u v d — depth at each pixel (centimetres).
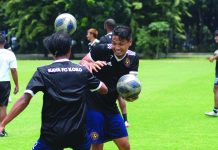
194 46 12775
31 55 10669
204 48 12269
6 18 10850
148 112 2700
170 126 2289
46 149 1076
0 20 11069
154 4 9769
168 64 7075
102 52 1324
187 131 2170
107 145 1908
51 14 9444
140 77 4809
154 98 3275
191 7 11912
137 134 2100
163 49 10050
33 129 2233
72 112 1076
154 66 6594
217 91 2559
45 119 1074
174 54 11000
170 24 9919
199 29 12600
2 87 2111
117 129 1356
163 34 9494
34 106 2923
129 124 2331
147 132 2147
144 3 9781
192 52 12050
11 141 1970
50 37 1111
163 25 9256
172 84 4128
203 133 2128
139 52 9731
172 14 9825
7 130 2202
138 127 2258
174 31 10125
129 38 1286
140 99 3216
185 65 6819
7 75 2125
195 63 7300
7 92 2127
